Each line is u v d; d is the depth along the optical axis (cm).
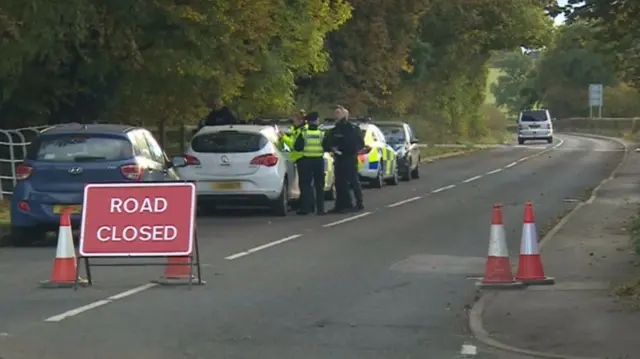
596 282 4856
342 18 13325
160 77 9519
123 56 8788
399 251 6141
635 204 8888
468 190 11175
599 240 6444
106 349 3528
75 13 8075
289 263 5616
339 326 3953
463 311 4256
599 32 6706
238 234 7019
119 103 9931
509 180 12781
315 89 16888
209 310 4244
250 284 4909
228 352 3500
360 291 4744
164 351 3506
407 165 12638
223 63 9575
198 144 8225
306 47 12256
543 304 4297
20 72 8538
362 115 17212
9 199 8875
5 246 6575
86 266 4853
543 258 5684
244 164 8100
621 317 3984
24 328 3869
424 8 18062
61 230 4891
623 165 15450
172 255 4784
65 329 3853
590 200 9438
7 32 7938
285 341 3678
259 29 9781
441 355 3481
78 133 6450
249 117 11831
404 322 4034
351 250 6175
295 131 8488
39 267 5509
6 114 9681
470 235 6969
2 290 4738
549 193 10662
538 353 3488
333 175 9531
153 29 9000
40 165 6356
